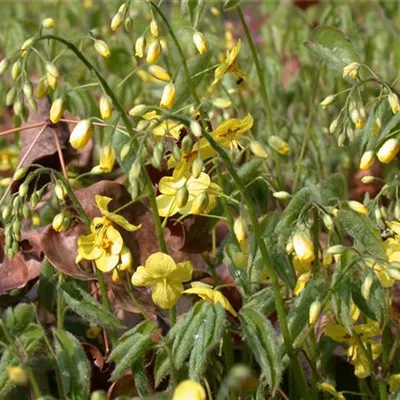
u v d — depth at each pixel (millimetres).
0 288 717
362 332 674
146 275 650
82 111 825
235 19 1449
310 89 977
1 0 1396
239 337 729
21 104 678
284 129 906
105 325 662
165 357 649
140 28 1031
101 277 687
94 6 1171
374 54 989
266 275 685
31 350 653
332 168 912
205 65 727
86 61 650
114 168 828
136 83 895
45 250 693
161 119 620
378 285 637
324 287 648
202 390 596
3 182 848
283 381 725
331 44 757
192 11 732
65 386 657
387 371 675
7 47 973
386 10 997
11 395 696
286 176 847
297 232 635
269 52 1117
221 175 697
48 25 766
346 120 686
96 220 669
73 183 761
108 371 695
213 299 639
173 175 670
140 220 711
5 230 680
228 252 692
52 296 718
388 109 706
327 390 681
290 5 1011
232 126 671
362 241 640
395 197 702
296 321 647
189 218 716
